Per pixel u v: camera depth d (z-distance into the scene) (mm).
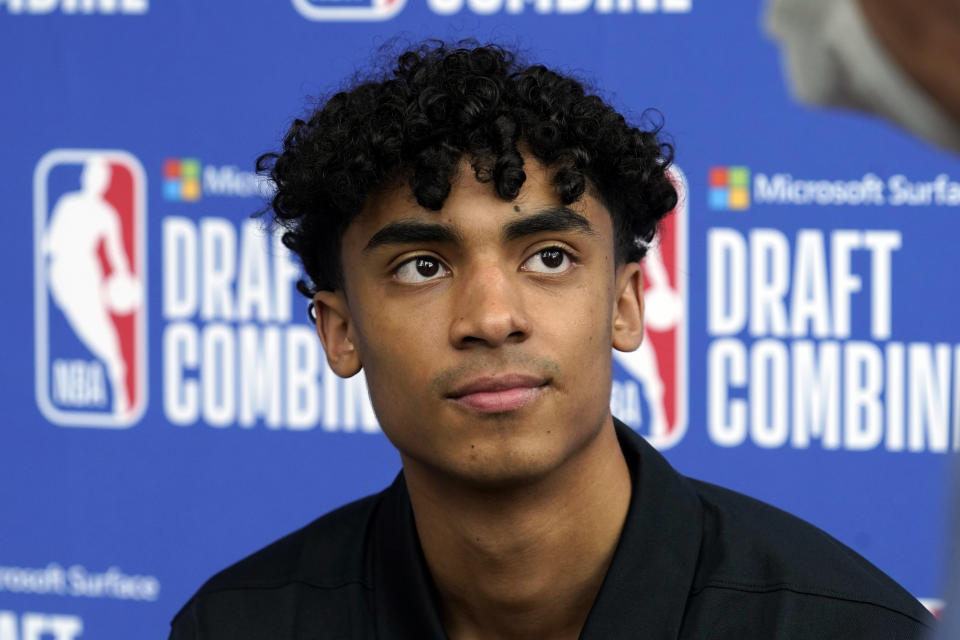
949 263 3410
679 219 3568
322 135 1817
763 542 1806
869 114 696
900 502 3473
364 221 1671
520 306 1582
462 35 3646
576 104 1732
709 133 3533
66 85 3959
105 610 4027
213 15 3826
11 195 4023
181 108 3875
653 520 1773
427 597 1791
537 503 1677
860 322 3477
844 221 3471
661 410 3621
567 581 1742
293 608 1918
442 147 1587
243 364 3900
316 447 3871
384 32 3701
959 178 3393
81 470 4027
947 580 669
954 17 626
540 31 3613
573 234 1622
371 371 1701
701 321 3580
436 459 1628
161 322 3955
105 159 3949
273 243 3832
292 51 3773
